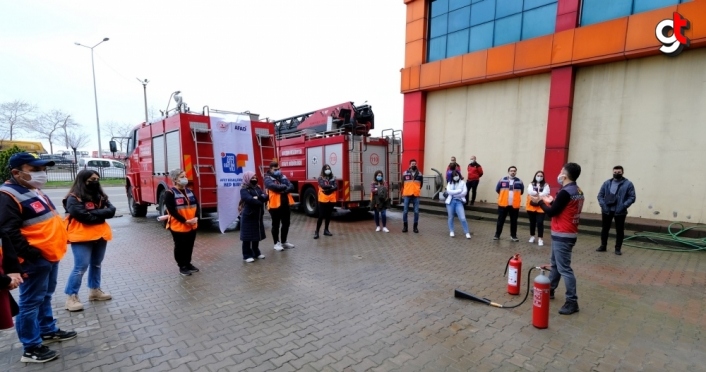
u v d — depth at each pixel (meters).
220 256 6.58
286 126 15.10
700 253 7.00
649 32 8.73
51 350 3.16
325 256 6.63
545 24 10.81
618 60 9.52
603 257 6.71
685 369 3.02
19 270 2.70
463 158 13.16
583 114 10.26
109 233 4.37
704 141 8.40
